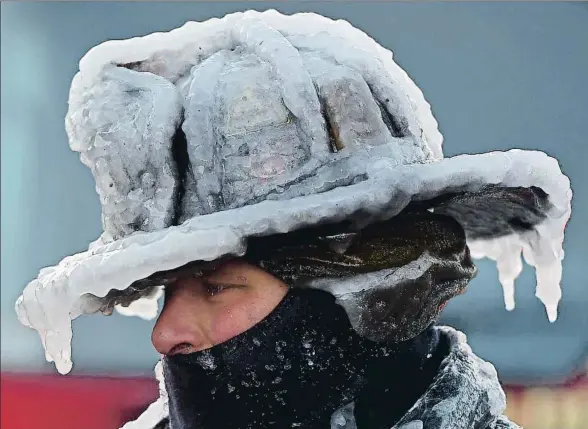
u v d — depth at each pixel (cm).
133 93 246
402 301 223
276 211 209
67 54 827
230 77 234
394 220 229
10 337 739
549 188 230
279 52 233
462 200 241
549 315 279
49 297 217
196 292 232
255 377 230
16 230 837
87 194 850
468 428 232
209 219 210
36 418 650
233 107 229
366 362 231
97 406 655
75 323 713
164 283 233
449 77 626
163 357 246
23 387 665
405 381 237
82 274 210
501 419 276
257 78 232
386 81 240
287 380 230
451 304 647
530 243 278
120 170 236
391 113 239
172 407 239
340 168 221
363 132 227
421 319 231
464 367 244
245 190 225
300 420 233
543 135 581
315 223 210
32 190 843
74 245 845
